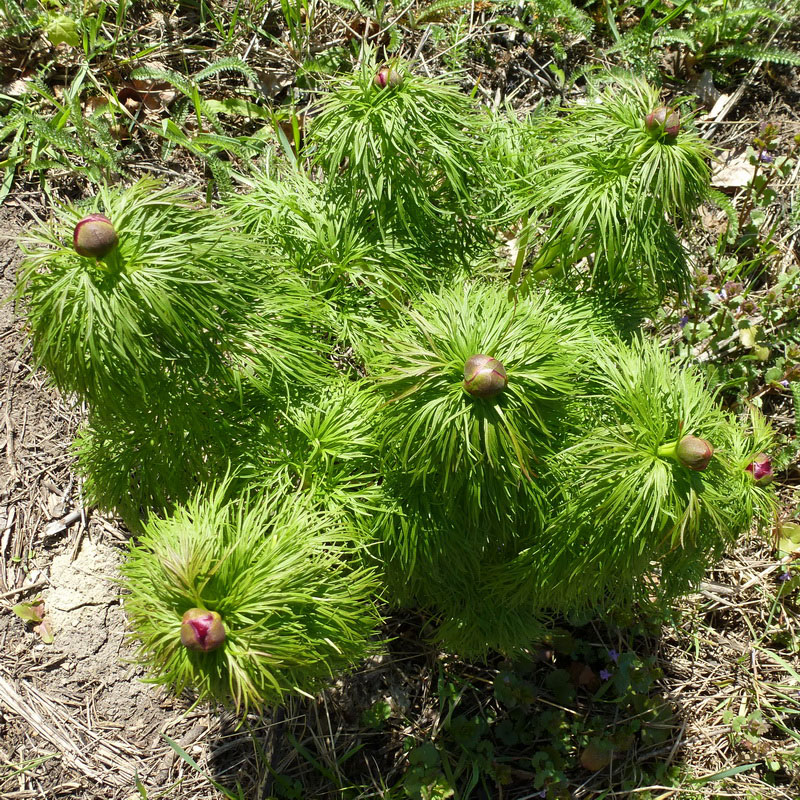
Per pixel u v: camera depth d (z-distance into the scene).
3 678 0.68
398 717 0.68
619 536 0.45
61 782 0.65
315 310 0.51
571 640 0.71
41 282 0.42
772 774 0.69
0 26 0.87
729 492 0.47
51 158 0.82
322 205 0.56
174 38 0.94
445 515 0.48
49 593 0.71
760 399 0.84
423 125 0.50
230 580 0.39
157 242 0.41
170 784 0.66
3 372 0.77
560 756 0.67
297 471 0.49
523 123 0.62
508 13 1.00
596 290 0.57
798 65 1.00
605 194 0.49
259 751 0.66
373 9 0.98
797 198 0.91
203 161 0.89
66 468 0.75
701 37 0.99
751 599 0.77
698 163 0.51
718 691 0.73
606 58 1.00
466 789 0.66
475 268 0.59
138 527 0.63
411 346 0.43
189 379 0.45
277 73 0.94
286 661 0.40
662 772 0.68
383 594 0.57
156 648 0.40
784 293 0.88
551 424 0.45
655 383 0.46
